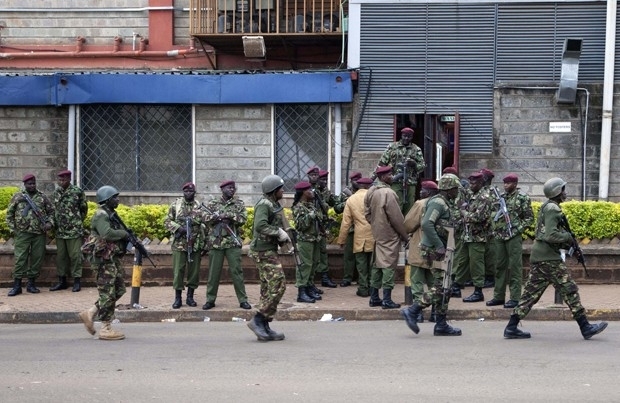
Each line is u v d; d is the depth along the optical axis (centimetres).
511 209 1627
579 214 1867
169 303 1741
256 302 1731
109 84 2223
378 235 1631
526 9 2134
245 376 1120
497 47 2147
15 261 1862
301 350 1295
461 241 1752
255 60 2317
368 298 1759
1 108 2289
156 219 1980
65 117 2280
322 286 1905
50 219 1894
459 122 2156
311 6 2227
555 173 2138
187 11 2369
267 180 1407
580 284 1859
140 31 2383
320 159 2212
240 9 2233
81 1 2388
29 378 1122
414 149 1872
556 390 1027
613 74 2088
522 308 1363
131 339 1421
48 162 2288
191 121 2244
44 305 1733
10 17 2397
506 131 2150
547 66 2134
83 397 1022
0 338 1452
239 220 1673
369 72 2175
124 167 2273
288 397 1009
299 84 2170
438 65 2162
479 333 1438
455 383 1069
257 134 2223
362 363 1193
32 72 2386
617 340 1351
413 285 1543
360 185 1820
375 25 2172
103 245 1402
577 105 2125
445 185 1419
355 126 2194
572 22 2122
